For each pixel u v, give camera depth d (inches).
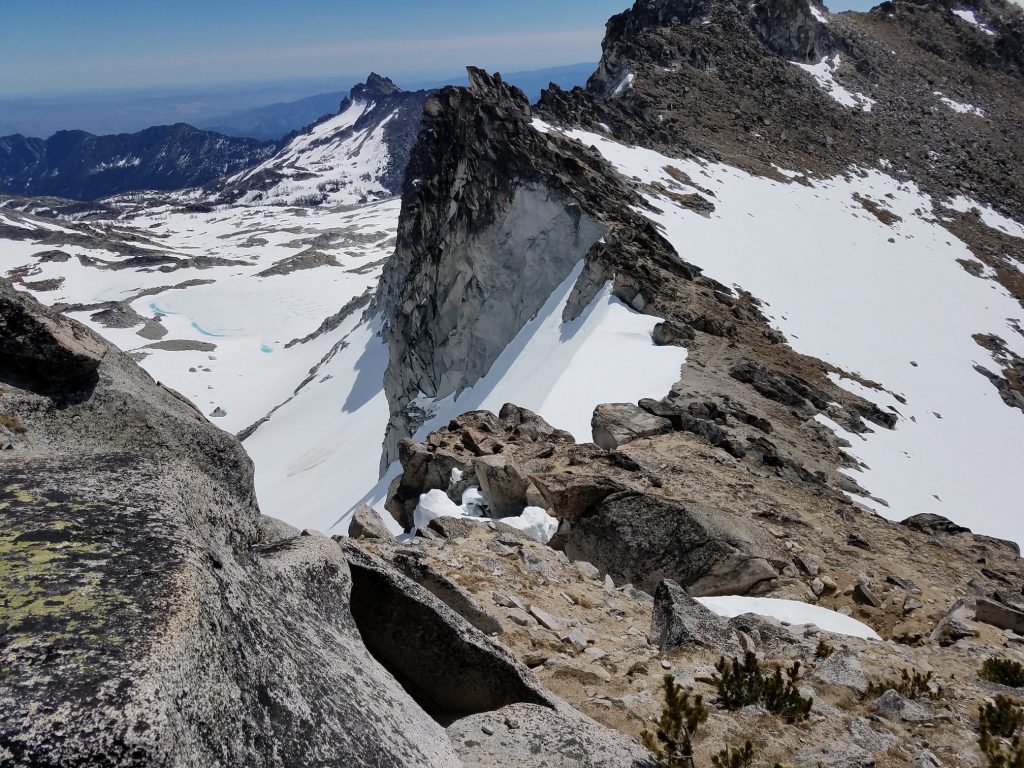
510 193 2536.9
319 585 203.2
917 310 2898.6
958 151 4904.0
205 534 161.8
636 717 345.7
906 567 798.5
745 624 524.1
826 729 350.6
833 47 5826.8
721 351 1845.5
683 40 5054.1
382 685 187.3
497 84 3275.1
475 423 1110.4
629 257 2166.6
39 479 148.3
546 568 577.0
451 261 2773.1
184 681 109.8
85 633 106.7
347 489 3036.4
